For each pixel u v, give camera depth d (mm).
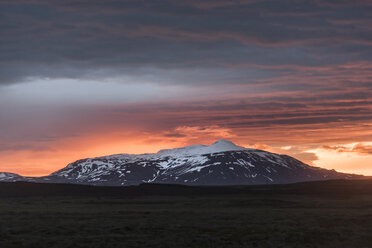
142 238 53188
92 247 47031
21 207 109500
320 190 177375
